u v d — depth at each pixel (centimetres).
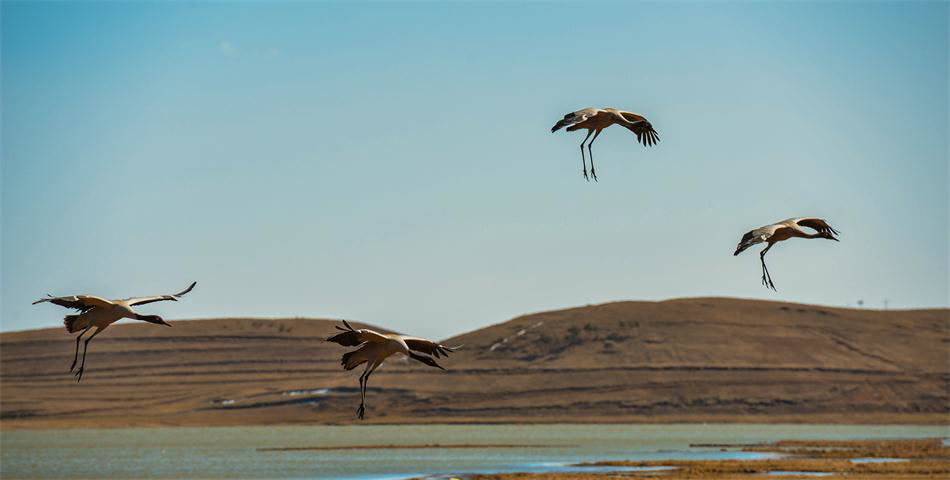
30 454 10269
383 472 7556
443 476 7000
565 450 10369
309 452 10388
